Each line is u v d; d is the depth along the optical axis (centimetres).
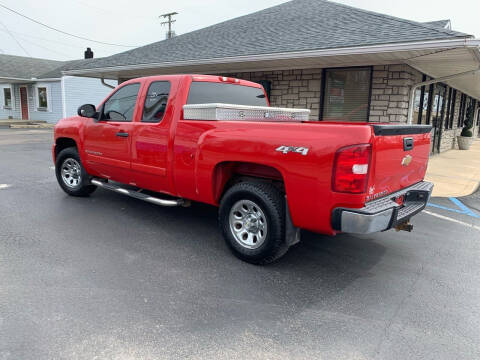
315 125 314
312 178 312
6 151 1169
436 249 432
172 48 1195
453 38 624
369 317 285
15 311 274
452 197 696
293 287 329
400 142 342
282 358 235
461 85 1442
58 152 622
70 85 2403
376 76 872
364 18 903
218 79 468
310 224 326
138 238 433
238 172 394
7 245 398
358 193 296
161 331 258
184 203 448
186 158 403
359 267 377
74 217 501
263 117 454
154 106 448
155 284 324
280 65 957
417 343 255
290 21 1078
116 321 267
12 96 2750
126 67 1141
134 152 464
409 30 738
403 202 380
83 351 234
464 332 269
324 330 266
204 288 321
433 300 314
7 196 600
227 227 384
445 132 1513
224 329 263
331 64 911
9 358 225
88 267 352
